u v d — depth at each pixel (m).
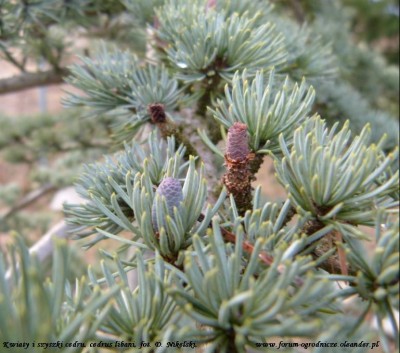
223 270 0.09
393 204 0.11
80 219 0.14
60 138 0.52
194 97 0.20
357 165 0.10
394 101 0.50
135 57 0.23
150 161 0.14
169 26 0.21
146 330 0.09
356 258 0.09
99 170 0.15
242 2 0.24
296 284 0.09
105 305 0.09
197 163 0.17
